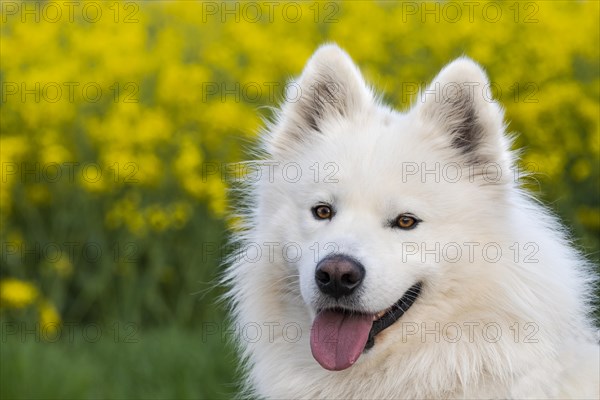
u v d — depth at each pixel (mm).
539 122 13000
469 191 5883
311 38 14805
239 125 12617
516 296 5676
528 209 6184
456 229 5820
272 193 6363
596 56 13664
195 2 14641
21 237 12930
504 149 5902
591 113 12406
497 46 13805
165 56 13719
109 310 12852
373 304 5695
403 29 14289
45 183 12984
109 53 13164
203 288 12680
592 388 5645
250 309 6371
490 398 5762
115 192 12914
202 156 13164
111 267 12648
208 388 10422
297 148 6484
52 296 12617
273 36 14430
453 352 5801
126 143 12414
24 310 12547
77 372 10484
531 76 13297
